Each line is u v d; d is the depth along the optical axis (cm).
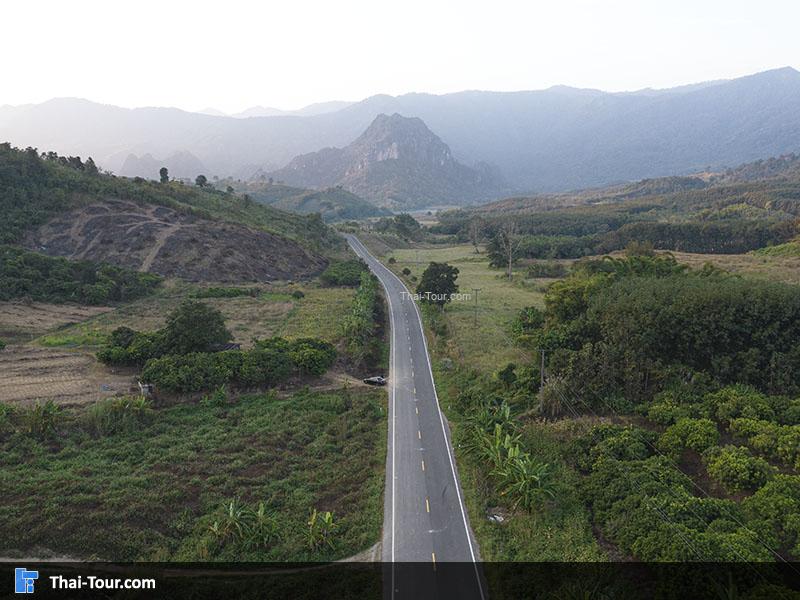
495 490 4056
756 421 4447
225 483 4038
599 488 3856
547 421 5106
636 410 5084
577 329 6262
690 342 5672
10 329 6938
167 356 5647
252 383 5659
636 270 8194
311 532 3475
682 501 3559
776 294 5716
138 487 3869
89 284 8800
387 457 4591
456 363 6856
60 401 5000
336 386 6072
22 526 3328
